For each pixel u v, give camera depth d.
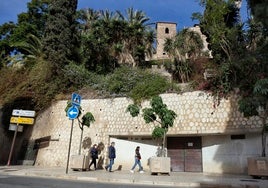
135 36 33.53
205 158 17.25
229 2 18.98
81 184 9.95
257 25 16.66
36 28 34.16
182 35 30.00
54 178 12.19
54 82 23.62
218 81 17.16
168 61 30.66
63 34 27.33
